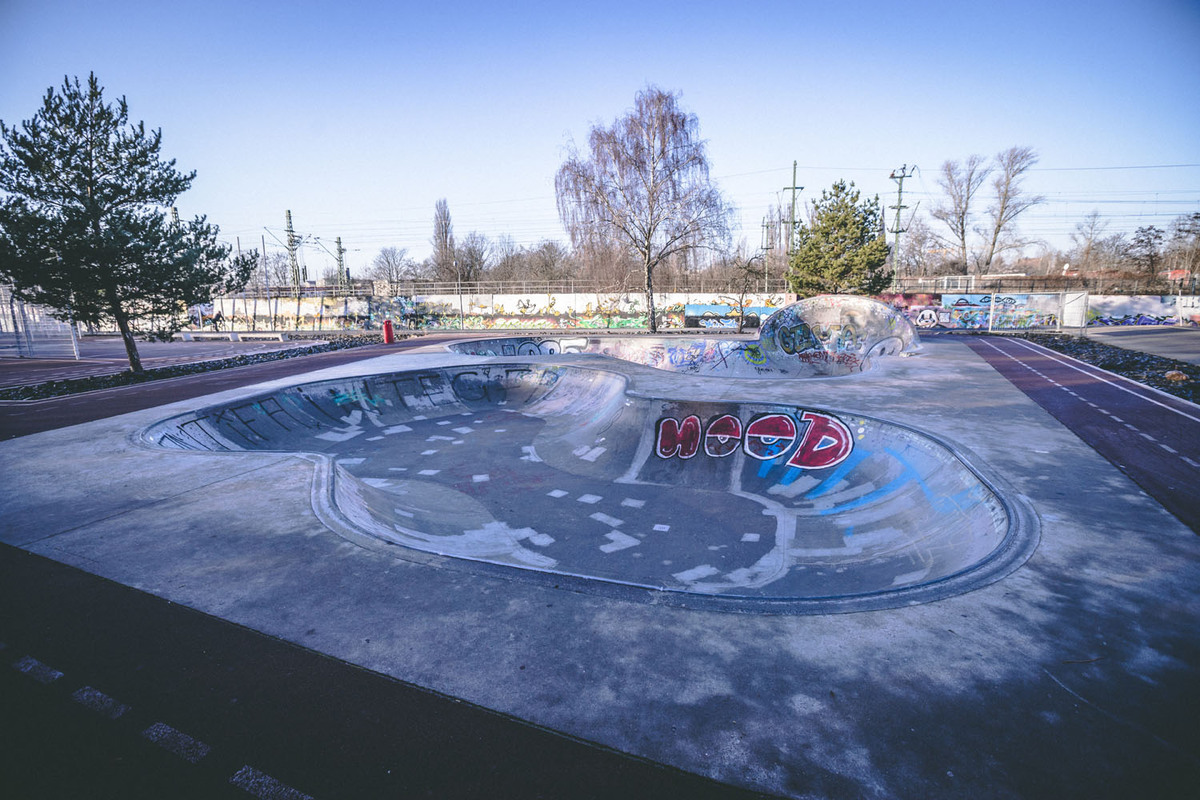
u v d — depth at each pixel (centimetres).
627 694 298
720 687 302
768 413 1059
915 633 351
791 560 681
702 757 254
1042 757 251
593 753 258
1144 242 4559
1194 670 313
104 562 471
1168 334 2502
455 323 3631
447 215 4694
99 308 1557
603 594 408
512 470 1085
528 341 2591
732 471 1011
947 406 1050
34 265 1378
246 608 396
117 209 1552
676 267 3134
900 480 823
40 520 565
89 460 785
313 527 541
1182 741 260
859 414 980
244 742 270
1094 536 490
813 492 905
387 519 726
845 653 331
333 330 3694
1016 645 337
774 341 2106
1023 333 2738
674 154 2739
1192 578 418
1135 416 961
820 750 257
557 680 311
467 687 306
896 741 262
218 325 3838
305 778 247
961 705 285
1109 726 270
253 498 622
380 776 247
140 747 268
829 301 2006
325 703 296
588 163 2772
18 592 422
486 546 727
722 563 680
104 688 312
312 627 370
